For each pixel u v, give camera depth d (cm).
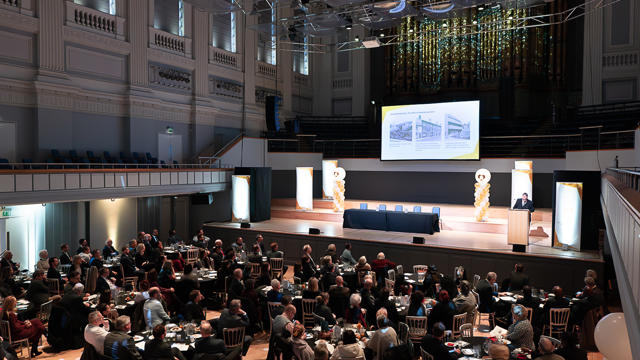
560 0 1905
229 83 2003
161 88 1709
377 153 2053
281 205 1978
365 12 1446
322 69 2455
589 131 1731
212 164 1831
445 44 2070
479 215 1541
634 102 1734
